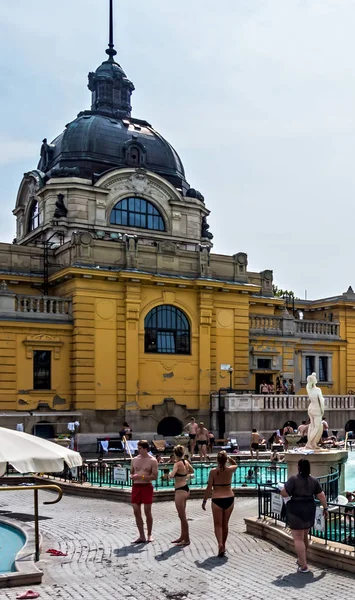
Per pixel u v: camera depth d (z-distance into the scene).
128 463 26.00
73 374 35.31
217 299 39.78
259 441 32.44
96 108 49.00
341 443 30.44
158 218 46.09
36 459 12.17
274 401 37.50
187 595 10.30
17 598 10.18
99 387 35.41
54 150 46.53
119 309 36.38
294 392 41.28
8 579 10.96
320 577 11.10
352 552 11.61
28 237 45.75
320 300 48.66
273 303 45.16
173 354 37.88
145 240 44.50
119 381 35.97
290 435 27.45
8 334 34.22
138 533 15.25
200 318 38.84
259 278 45.69
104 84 49.03
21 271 38.31
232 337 40.22
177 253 38.56
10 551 13.68
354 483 24.11
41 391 34.69
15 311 34.47
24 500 20.70
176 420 37.50
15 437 12.54
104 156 45.31
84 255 35.84
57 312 35.59
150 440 35.81
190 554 12.87
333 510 14.38
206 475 24.88
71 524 16.53
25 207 47.72
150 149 47.41
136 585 10.91
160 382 37.25
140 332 36.78
